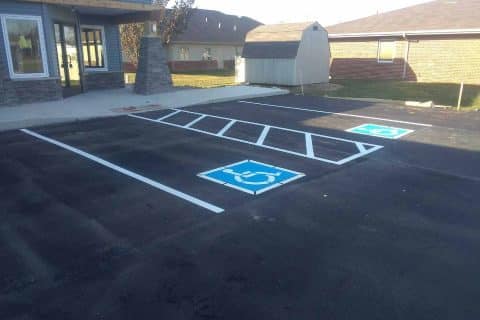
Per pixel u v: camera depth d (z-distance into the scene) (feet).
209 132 30.27
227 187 18.99
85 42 51.11
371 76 77.66
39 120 32.32
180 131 30.53
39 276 11.98
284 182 19.67
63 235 14.46
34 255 13.16
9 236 14.43
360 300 10.82
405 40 71.82
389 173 21.07
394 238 14.15
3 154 24.52
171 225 15.15
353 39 78.48
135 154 24.43
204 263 12.59
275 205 16.94
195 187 19.01
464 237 14.23
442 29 66.08
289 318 10.14
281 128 31.83
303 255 13.04
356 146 26.53
